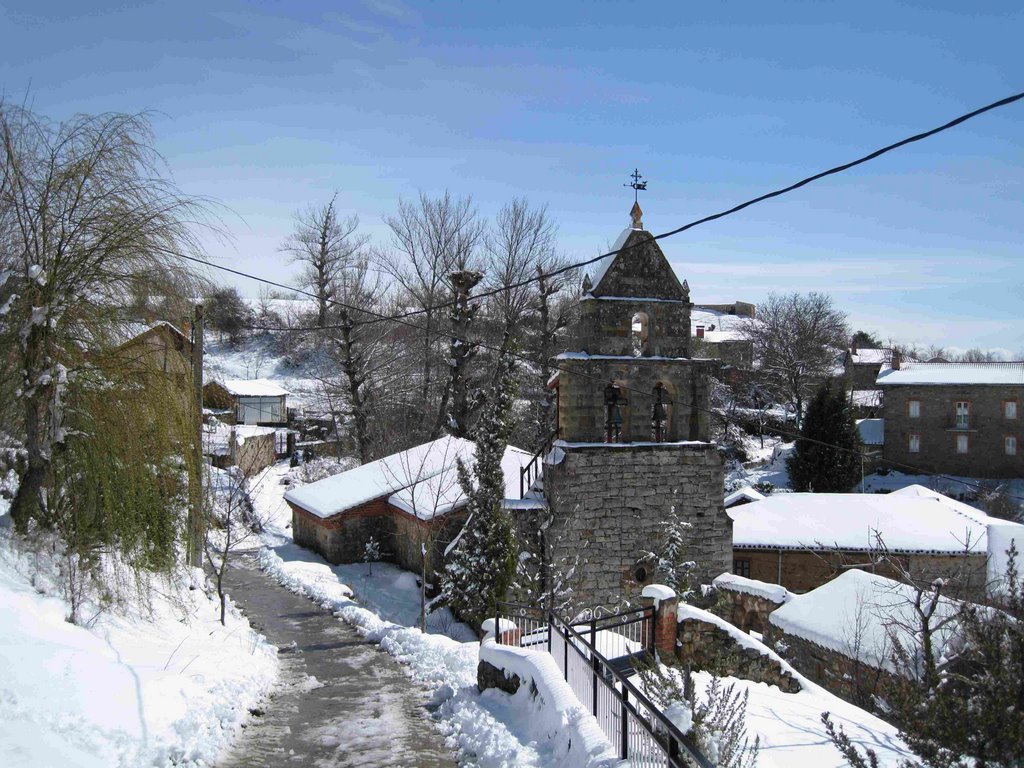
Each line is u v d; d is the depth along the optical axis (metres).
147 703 8.57
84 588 10.62
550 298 46.88
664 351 20.62
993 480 50.91
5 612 8.73
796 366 58.66
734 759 7.82
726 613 19.52
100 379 11.21
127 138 11.68
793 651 16.72
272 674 12.89
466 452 27.98
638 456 19.95
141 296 11.80
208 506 15.65
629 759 7.53
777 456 53.94
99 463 10.87
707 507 20.30
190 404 13.15
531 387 43.09
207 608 15.33
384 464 29.31
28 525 10.86
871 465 53.97
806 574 25.95
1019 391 51.78
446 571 20.67
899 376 54.81
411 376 44.97
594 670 8.97
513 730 9.66
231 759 8.77
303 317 64.38
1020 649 6.07
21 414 11.02
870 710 13.63
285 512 36.31
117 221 11.36
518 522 20.23
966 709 6.12
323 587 21.58
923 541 25.17
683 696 7.75
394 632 15.98
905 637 14.11
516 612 18.66
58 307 10.69
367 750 9.45
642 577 19.94
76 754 6.84
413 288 45.72
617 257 20.42
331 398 50.44
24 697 7.30
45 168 10.91
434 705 11.51
